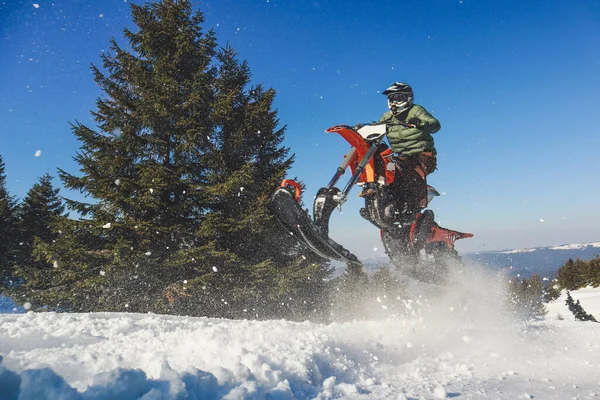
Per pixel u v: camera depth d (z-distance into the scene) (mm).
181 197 11617
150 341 2822
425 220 4531
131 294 10398
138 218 10891
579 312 8438
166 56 11977
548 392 2273
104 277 9938
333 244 4195
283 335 2932
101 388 1494
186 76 12625
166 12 12570
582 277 35094
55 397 1402
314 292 11516
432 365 2891
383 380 2449
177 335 2941
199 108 11719
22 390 1420
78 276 10289
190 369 1738
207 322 4270
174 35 12266
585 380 2582
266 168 12211
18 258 18484
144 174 10562
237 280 10977
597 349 3564
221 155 11469
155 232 10445
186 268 10867
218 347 2463
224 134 12078
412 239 4520
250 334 2926
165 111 10914
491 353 3289
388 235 4539
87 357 2248
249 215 10688
